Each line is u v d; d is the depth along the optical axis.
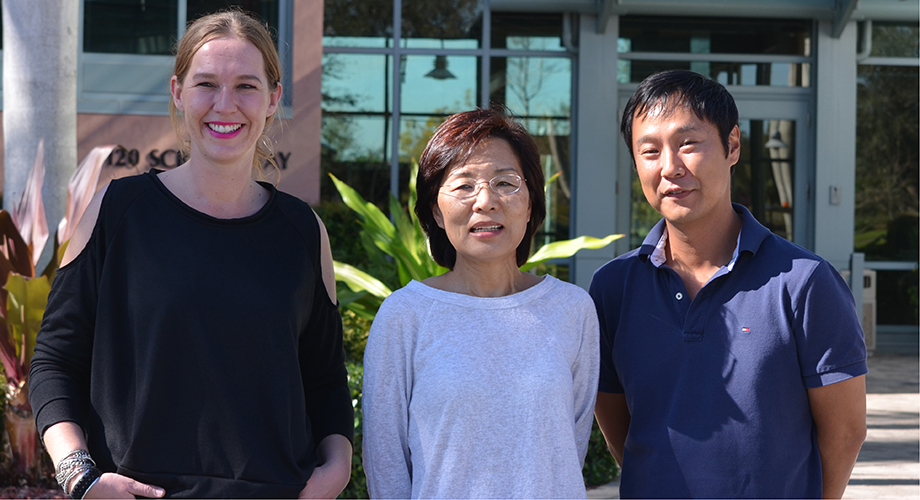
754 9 8.75
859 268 8.91
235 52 1.87
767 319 1.90
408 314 1.89
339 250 7.19
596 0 8.78
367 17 9.05
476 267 1.97
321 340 2.08
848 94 9.05
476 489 1.78
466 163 1.92
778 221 9.23
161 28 7.93
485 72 9.09
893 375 7.81
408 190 9.09
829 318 1.87
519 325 1.89
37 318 3.86
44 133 4.63
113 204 1.84
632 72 9.19
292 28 7.96
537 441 1.80
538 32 9.10
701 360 1.92
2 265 4.03
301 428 1.90
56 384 1.80
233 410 1.78
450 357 1.83
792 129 9.21
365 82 9.06
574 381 2.00
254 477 1.78
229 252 1.83
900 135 9.60
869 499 4.04
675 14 9.00
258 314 1.81
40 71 4.61
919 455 4.95
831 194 9.05
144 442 1.75
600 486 4.43
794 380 1.89
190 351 1.77
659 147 1.98
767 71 9.23
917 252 9.62
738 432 1.86
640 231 9.19
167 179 1.92
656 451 1.93
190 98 1.86
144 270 1.79
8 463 4.15
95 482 1.72
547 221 9.12
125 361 1.80
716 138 1.95
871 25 9.16
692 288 2.04
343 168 9.04
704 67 9.20
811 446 1.95
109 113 7.82
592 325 2.00
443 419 1.80
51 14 4.61
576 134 9.03
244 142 1.88
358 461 3.89
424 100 9.09
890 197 9.62
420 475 1.83
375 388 1.88
